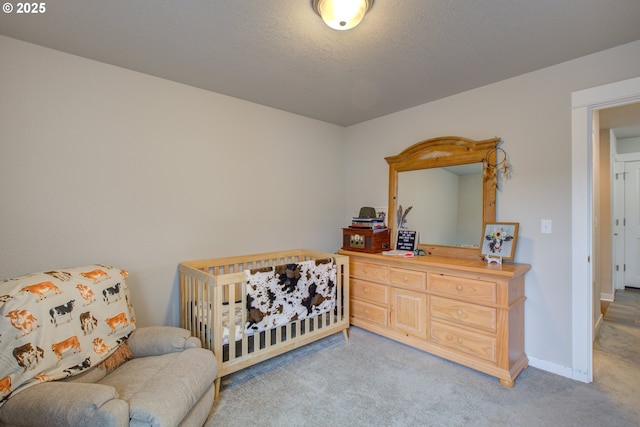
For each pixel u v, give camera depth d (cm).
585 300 216
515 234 241
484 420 179
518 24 175
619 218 471
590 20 171
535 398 199
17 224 191
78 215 211
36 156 196
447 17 167
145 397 136
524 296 241
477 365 226
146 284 240
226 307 258
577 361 220
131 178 232
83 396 125
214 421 178
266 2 155
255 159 303
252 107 301
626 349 268
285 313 237
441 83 257
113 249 225
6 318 133
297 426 175
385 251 312
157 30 181
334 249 376
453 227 281
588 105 213
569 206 222
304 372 231
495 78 248
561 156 225
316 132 357
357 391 207
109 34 185
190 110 261
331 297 270
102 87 220
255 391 207
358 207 373
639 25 176
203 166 269
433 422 178
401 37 187
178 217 255
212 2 155
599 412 185
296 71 234
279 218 323
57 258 203
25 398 126
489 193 258
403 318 273
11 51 189
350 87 265
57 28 179
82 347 157
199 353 178
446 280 244
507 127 251
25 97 193
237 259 287
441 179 292
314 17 168
